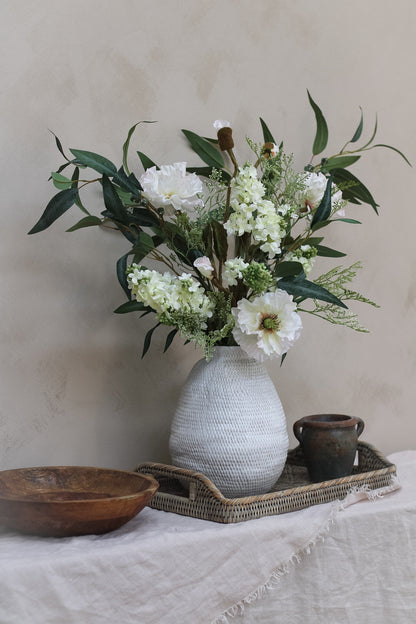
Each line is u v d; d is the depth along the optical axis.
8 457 1.35
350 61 1.82
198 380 1.31
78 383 1.42
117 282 1.47
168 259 1.42
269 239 1.28
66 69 1.42
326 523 1.18
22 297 1.37
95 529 1.09
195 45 1.58
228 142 1.36
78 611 1.00
